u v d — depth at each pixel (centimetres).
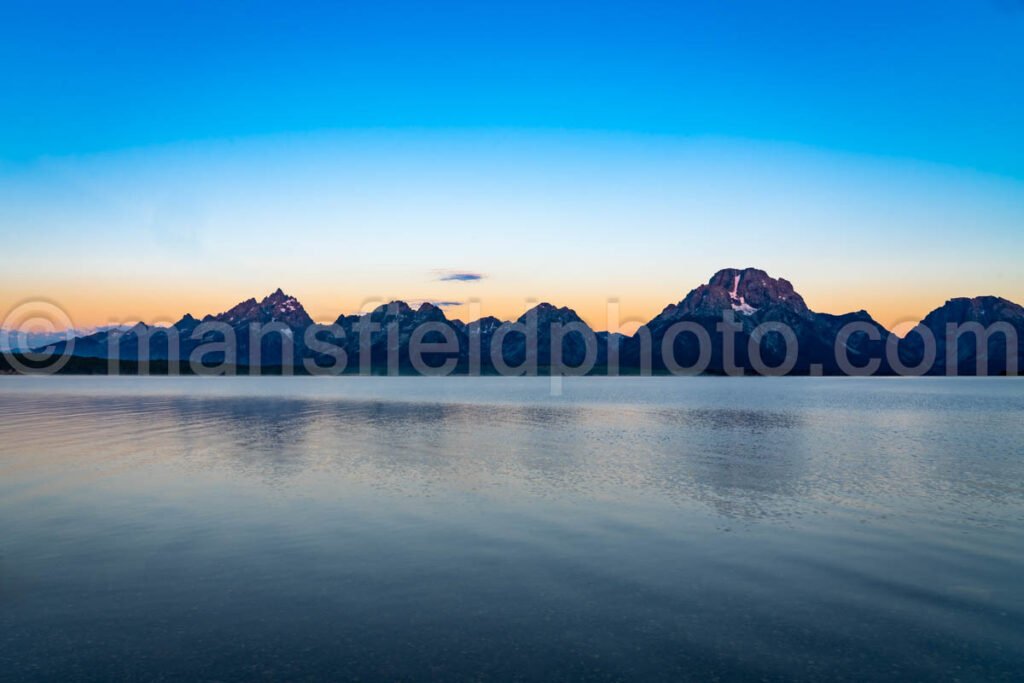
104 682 1102
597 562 1711
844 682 1111
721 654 1206
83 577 1586
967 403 9969
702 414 7388
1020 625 1325
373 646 1234
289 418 6316
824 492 2638
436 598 1462
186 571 1628
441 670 1148
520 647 1233
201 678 1116
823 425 5922
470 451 3884
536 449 4009
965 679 1121
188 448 3944
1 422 5722
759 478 2964
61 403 8575
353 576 1598
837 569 1662
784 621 1347
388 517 2175
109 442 4234
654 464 3381
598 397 11969
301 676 1126
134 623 1327
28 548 1814
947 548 1842
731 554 1783
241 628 1305
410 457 3594
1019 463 3462
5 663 1163
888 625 1327
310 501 2417
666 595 1484
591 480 2894
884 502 2447
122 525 2061
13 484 2734
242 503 2377
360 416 6700
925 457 3706
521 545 1858
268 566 1669
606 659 1189
